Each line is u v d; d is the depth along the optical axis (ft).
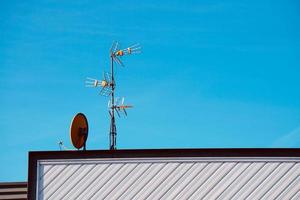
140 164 61.98
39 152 62.64
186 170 61.57
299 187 60.90
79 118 72.59
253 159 61.52
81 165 62.28
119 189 61.62
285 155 61.57
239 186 61.11
